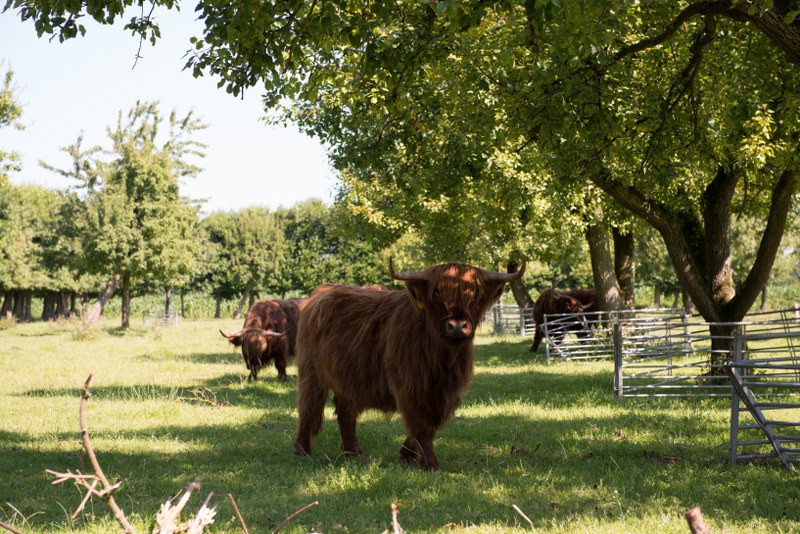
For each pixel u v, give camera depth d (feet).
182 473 24.76
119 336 118.62
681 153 40.50
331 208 110.52
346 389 26.00
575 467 24.48
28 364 68.18
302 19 27.84
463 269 22.26
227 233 257.14
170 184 140.67
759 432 29.96
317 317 27.37
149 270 139.54
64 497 21.57
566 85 31.14
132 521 18.29
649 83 39.24
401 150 45.57
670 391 43.98
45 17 25.08
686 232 51.80
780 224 44.78
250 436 31.99
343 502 20.34
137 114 139.85
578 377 52.21
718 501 19.75
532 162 61.46
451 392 23.67
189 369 62.85
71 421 36.29
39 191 249.96
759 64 36.88
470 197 68.64
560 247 86.22
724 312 46.80
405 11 29.32
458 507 19.52
